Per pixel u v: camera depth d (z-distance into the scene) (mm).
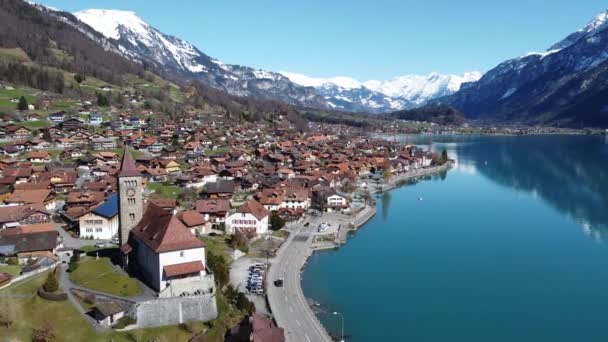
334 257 144750
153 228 100250
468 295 122125
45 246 110938
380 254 150250
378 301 116062
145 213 109438
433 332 102375
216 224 152000
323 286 122750
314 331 94688
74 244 125625
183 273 92000
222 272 105375
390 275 133125
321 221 175125
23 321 82500
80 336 81375
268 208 177625
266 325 88875
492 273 137875
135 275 100812
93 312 87500
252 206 154625
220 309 94062
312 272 131125
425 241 165125
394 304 115000
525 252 156625
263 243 144250
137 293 92000
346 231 167250
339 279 127938
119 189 108062
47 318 84562
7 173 182625
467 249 158250
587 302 119312
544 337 101938
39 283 95062
